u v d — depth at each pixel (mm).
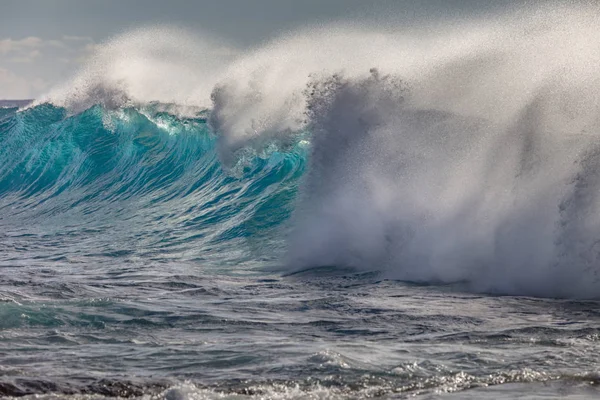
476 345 37781
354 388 31594
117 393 31000
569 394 30781
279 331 41375
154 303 48281
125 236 88062
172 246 80250
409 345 37844
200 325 42719
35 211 116000
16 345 37844
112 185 116062
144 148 117125
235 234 80312
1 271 66250
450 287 53812
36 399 30125
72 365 34562
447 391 31234
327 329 41812
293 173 87312
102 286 56562
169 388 30938
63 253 79562
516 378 32594
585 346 37188
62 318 43062
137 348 37438
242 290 55281
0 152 134750
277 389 31406
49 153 129125
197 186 101625
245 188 90438
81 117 129625
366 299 50375
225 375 33156
